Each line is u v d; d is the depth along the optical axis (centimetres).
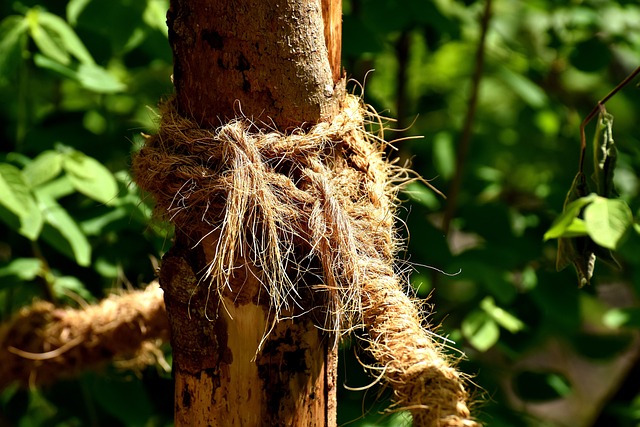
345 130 115
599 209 124
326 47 115
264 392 115
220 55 113
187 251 115
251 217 114
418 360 112
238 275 114
